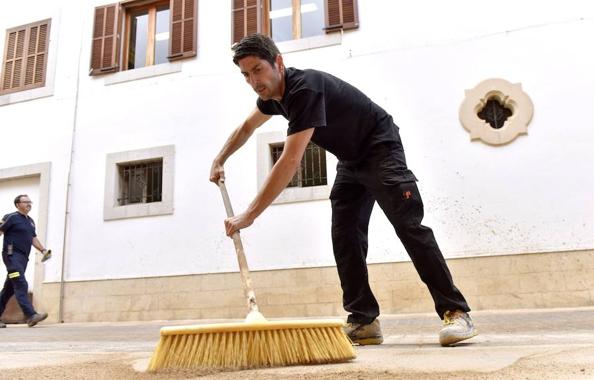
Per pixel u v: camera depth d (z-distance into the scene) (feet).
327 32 23.61
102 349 9.13
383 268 20.57
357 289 8.05
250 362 4.98
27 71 28.37
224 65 25.02
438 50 22.17
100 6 27.99
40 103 27.48
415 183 7.24
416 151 21.54
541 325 11.80
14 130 27.58
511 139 20.58
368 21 23.25
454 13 22.29
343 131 7.00
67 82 27.32
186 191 24.07
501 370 4.23
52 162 26.45
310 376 4.29
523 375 3.97
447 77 21.84
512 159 20.48
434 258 7.07
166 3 27.81
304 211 22.00
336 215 8.05
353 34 23.34
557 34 21.02
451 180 20.92
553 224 19.60
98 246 24.76
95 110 26.48
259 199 6.34
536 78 20.92
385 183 7.14
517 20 21.56
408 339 9.19
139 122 25.57
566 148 20.07
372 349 6.93
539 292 19.17
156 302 23.38
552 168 20.04
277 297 21.63
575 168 19.83
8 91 28.37
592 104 20.16
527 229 19.77
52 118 27.04
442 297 7.10
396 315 19.44
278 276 21.79
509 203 20.15
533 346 6.23
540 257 19.44
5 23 29.50
